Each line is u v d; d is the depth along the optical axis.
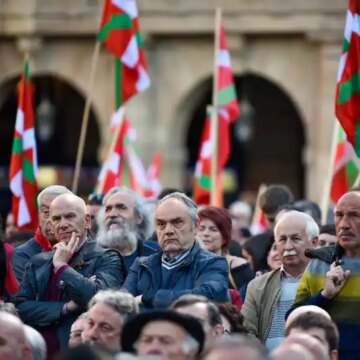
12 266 33.84
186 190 96.19
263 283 32.00
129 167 52.91
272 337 31.59
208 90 90.38
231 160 98.12
